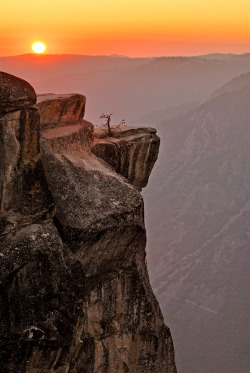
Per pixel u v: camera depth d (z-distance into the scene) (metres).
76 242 9.20
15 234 8.01
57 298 7.96
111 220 9.71
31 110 8.22
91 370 9.82
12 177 8.08
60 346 7.98
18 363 7.62
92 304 9.87
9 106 7.95
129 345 10.47
